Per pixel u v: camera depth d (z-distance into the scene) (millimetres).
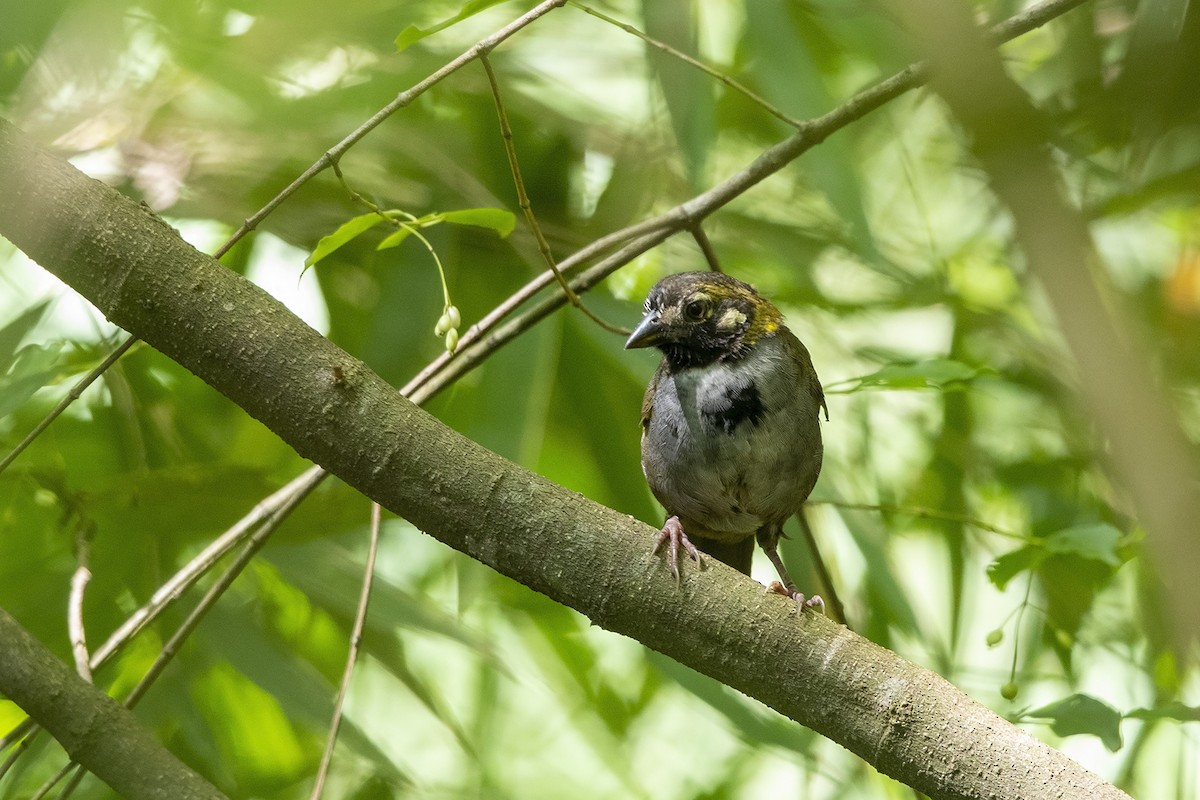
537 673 12703
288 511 7289
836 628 5852
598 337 10602
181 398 10961
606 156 11914
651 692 12633
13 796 9805
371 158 10984
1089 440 10914
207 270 5922
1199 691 9445
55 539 9727
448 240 10805
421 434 5871
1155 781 11227
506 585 11516
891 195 13336
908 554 12758
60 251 5883
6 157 5879
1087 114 7883
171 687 9719
